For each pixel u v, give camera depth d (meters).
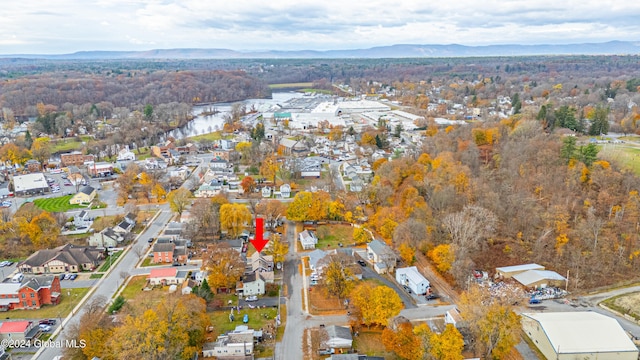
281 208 164.00
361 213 163.62
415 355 85.12
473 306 92.62
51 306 110.38
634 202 132.75
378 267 126.19
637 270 119.12
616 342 88.44
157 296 112.75
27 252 140.25
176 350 82.94
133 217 165.75
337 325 100.44
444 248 123.00
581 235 126.31
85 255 131.50
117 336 83.00
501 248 131.62
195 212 153.88
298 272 127.50
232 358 89.81
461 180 154.38
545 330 90.94
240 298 113.31
